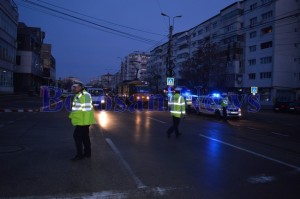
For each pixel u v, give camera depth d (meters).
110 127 13.98
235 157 8.25
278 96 55.50
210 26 71.56
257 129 15.98
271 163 7.69
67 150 8.49
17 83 66.31
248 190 5.53
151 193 5.23
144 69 141.12
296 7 56.28
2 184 5.50
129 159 7.63
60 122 15.39
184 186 5.64
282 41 55.66
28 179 5.82
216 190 5.47
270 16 56.00
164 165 7.14
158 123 16.38
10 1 50.12
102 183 5.68
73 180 5.82
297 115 32.06
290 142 11.64
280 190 5.58
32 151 8.27
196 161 7.64
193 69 55.72
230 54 62.59
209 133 13.09
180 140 10.85
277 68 55.31
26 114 19.53
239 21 62.03
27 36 66.62
